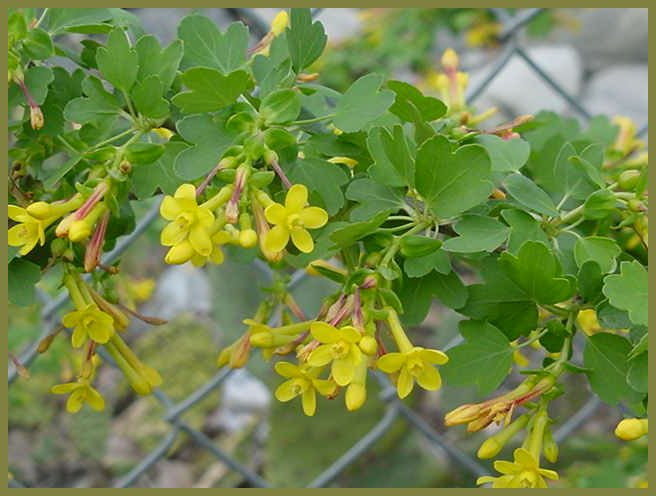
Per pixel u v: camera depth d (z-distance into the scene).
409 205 0.36
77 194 0.35
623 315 0.34
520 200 0.35
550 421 0.35
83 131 0.37
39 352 0.37
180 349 1.01
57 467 0.93
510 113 1.32
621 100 1.51
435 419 0.91
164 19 1.24
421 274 0.34
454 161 0.33
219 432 0.98
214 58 0.36
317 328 0.32
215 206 0.33
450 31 1.21
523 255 0.34
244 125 0.34
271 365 0.83
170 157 0.35
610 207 0.36
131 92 0.36
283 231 0.32
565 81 1.39
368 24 1.24
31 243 0.34
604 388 0.35
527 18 0.61
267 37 0.39
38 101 0.36
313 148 0.36
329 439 0.86
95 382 1.01
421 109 0.37
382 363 0.33
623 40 1.60
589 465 0.79
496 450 0.35
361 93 0.35
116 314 0.37
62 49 0.39
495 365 0.35
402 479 0.85
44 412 0.94
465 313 0.35
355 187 0.35
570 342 0.35
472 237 0.34
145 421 0.98
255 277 0.70
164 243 0.32
